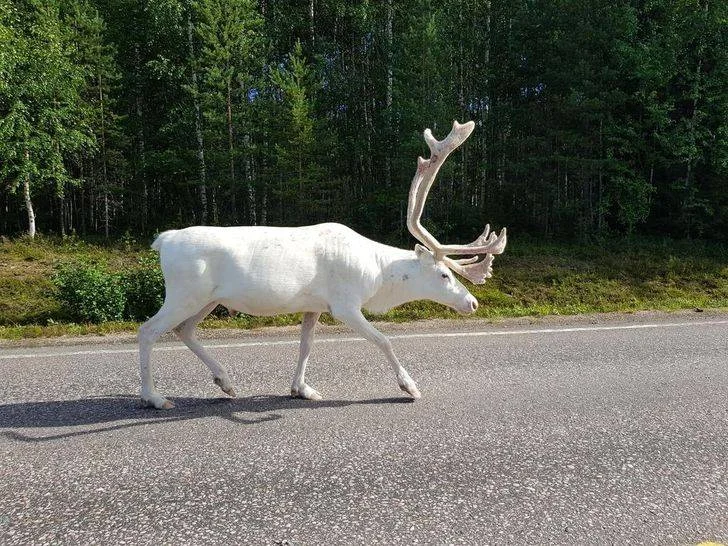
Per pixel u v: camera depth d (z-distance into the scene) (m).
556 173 17.72
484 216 18.84
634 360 5.77
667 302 10.45
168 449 3.47
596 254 14.67
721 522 2.69
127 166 21.89
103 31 20.64
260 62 19.81
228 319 8.33
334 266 4.30
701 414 4.18
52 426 3.86
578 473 3.18
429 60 17.47
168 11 19.39
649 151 16.59
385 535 2.52
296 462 3.29
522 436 3.71
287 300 4.21
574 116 16.44
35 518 2.67
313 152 18.69
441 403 4.36
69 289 8.76
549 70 17.19
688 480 3.12
